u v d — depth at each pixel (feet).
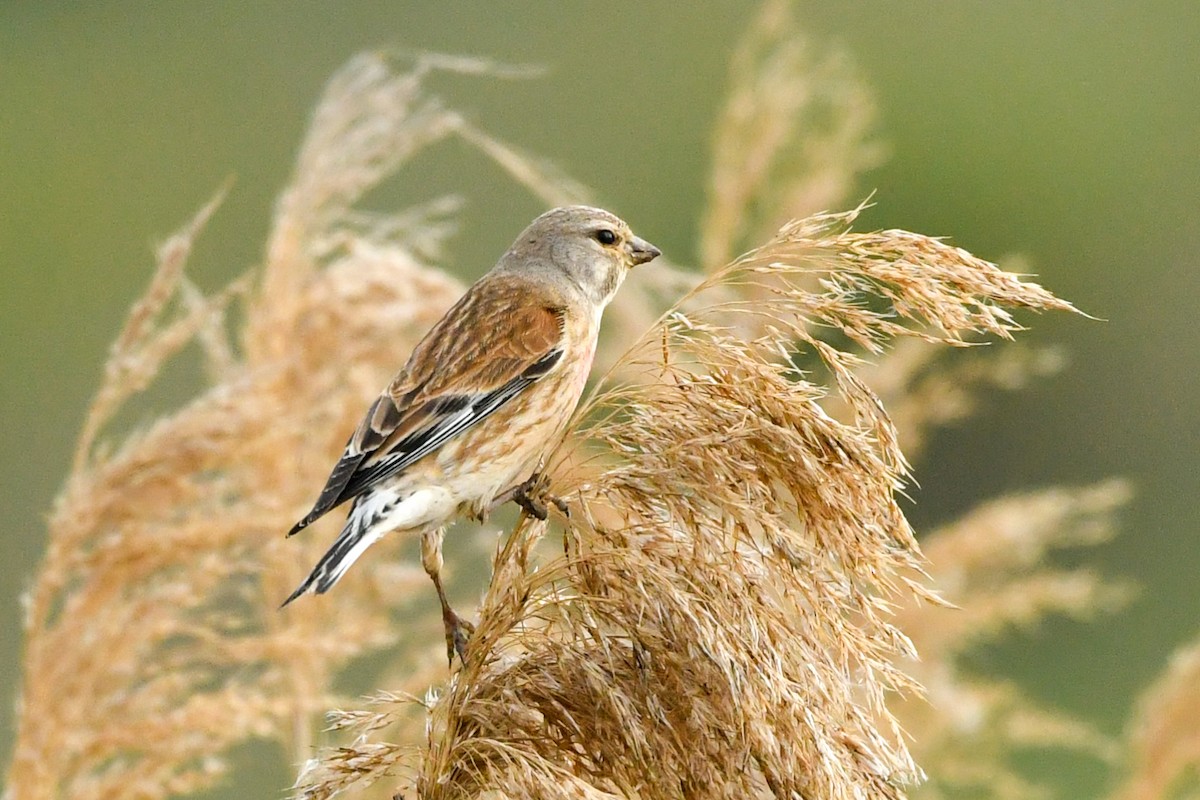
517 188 76.23
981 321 25.57
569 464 27.32
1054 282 96.37
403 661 37.55
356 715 26.27
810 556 25.21
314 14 91.86
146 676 33.94
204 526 34.22
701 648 24.43
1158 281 96.32
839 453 25.32
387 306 38.73
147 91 92.53
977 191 99.81
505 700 25.34
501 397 32.24
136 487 33.91
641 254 35.91
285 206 39.19
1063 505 44.11
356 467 30.86
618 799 24.53
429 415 31.48
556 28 91.45
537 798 24.35
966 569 43.29
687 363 26.71
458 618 30.50
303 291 38.86
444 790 25.45
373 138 39.37
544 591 25.79
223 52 92.27
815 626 25.11
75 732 33.22
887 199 98.68
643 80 92.12
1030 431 75.87
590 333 34.86
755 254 26.50
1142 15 104.94
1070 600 43.45
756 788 24.67
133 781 33.24
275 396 37.32
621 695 24.67
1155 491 77.51
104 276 86.79
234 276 82.38
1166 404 80.38
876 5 104.99
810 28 103.04
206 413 34.27
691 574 25.05
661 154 91.25
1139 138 101.81
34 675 33.53
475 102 90.58
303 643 34.73
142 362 34.91
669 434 25.95
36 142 92.58
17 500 70.03
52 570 33.83
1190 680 41.06
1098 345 80.02
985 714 43.06
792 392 26.03
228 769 33.94
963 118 101.30
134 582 34.01
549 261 35.06
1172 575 73.72
